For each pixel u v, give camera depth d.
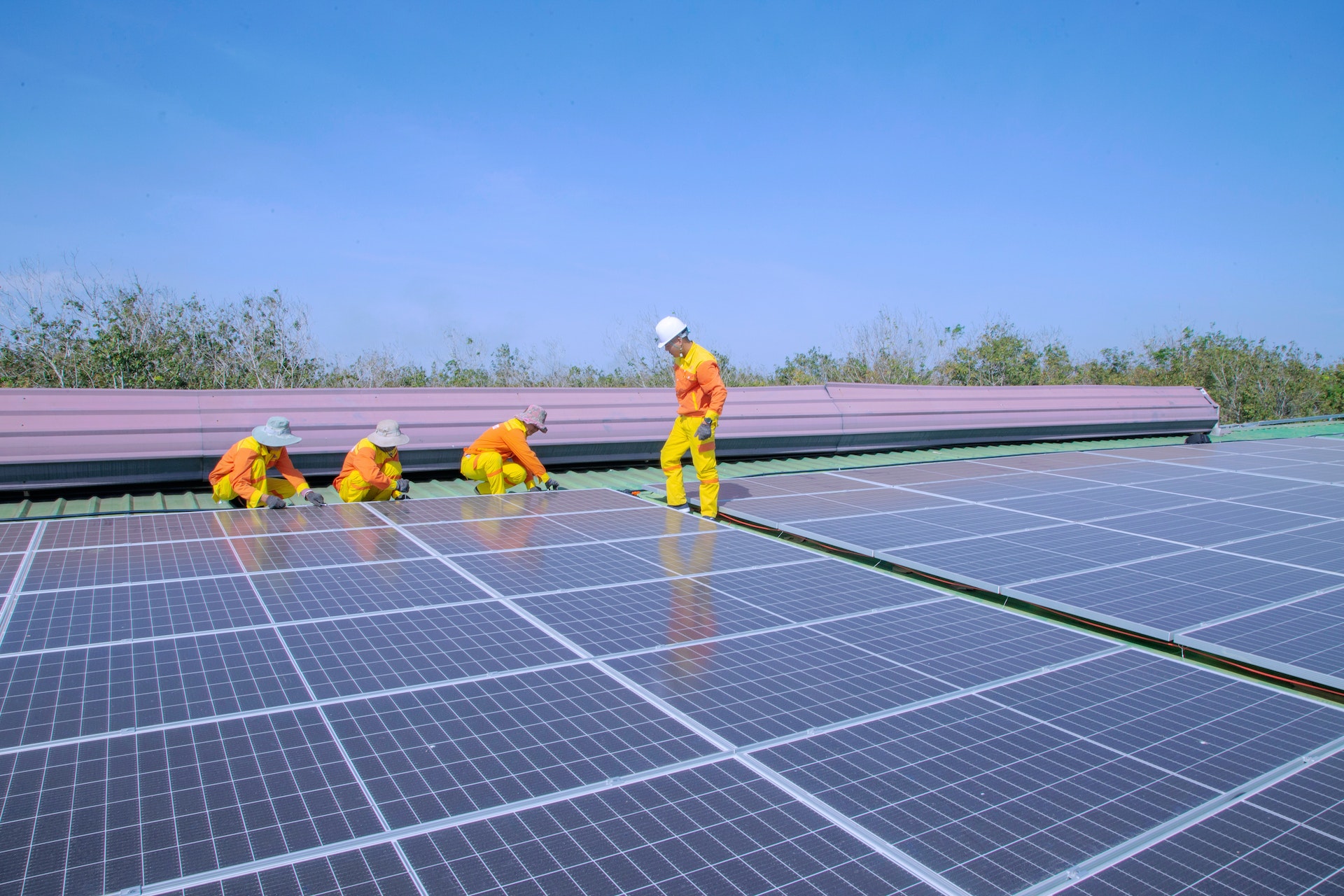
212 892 2.03
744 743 2.96
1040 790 2.69
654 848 2.29
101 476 7.73
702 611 4.46
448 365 23.02
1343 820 2.57
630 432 10.38
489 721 3.05
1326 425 18.83
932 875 2.21
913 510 7.51
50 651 3.59
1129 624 4.36
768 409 11.55
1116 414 14.63
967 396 13.41
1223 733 3.17
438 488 9.16
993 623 4.43
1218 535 6.63
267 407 8.63
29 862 2.12
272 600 4.38
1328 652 3.97
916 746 2.98
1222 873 2.27
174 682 3.29
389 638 3.88
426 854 2.22
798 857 2.28
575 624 4.16
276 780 2.58
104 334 17.03
